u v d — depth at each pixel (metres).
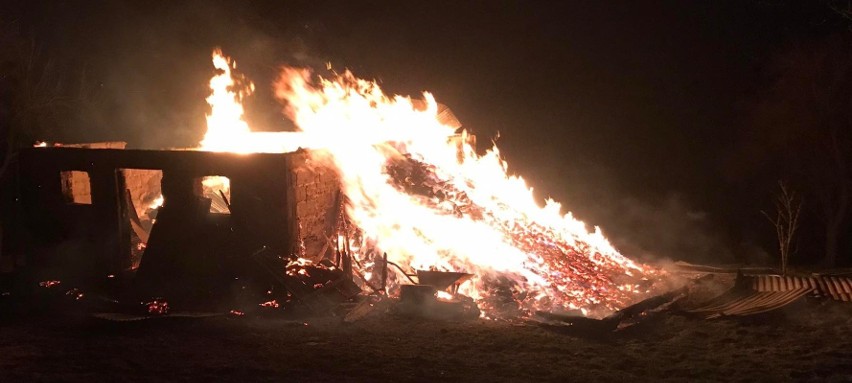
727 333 13.58
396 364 11.44
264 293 15.22
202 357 11.68
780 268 22.97
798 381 10.74
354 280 16.56
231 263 15.58
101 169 16.19
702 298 16.75
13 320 14.16
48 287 16.19
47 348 12.09
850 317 14.44
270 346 12.42
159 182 18.75
